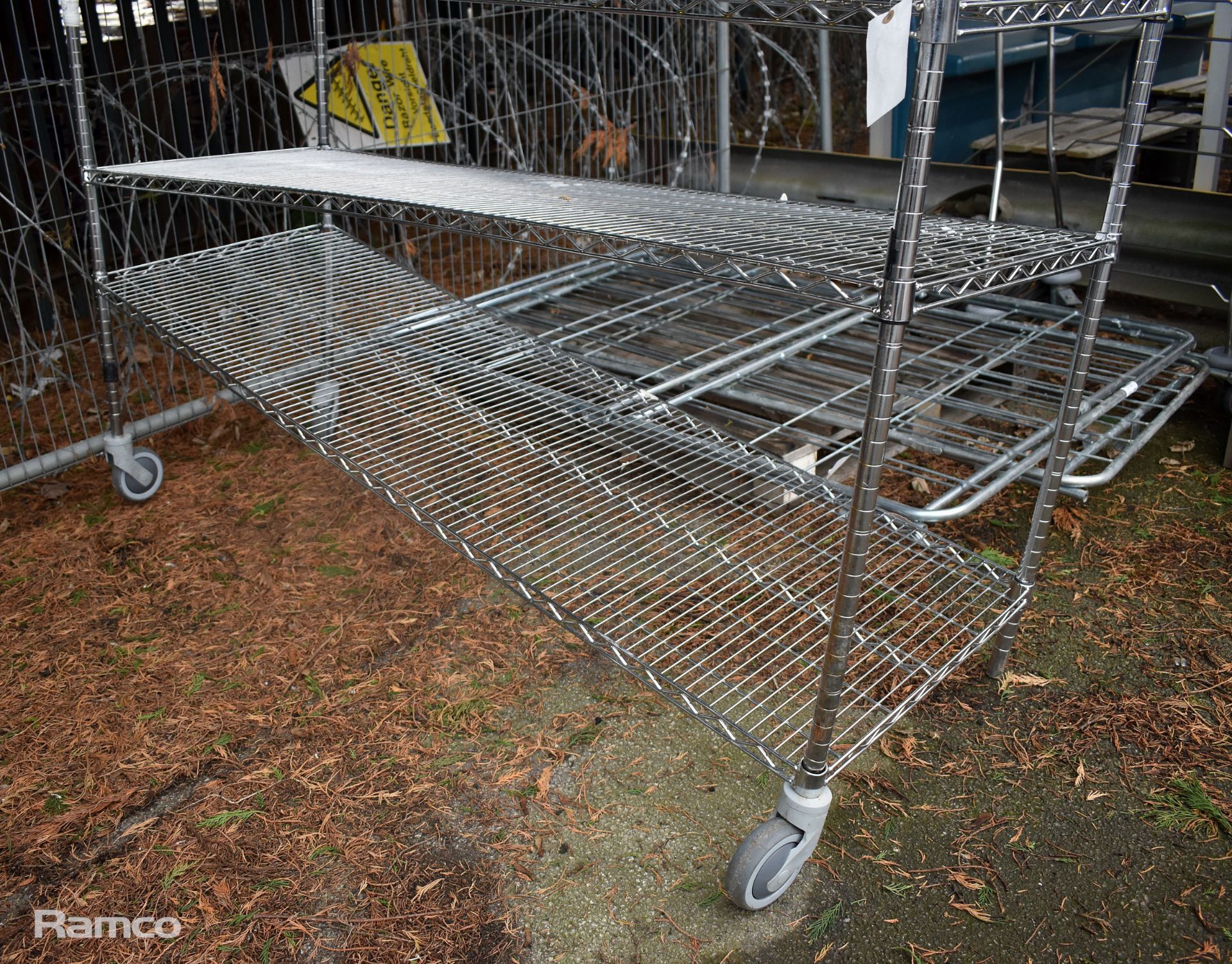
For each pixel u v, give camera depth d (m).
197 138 5.59
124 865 2.16
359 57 4.07
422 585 3.10
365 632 2.89
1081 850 2.16
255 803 2.32
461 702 2.62
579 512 3.18
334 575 3.16
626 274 4.79
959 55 5.32
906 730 2.50
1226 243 3.91
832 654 1.82
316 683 2.70
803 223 2.24
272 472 3.79
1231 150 5.25
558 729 2.53
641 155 5.45
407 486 2.81
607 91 5.07
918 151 1.43
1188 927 1.98
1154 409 3.91
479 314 3.61
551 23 4.86
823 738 1.91
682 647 2.70
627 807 2.30
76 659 2.80
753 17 1.79
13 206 3.74
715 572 2.99
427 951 1.96
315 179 2.71
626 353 4.00
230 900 2.07
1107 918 2.01
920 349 3.95
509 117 4.86
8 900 2.09
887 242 1.99
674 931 2.01
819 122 6.33
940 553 2.67
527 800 2.33
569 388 3.50
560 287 4.69
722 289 4.55
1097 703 2.55
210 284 3.34
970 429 3.25
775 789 2.34
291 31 5.76
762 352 3.95
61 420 4.17
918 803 2.30
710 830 2.24
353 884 2.12
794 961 1.95
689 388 3.68
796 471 2.99
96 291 3.22
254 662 2.79
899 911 2.05
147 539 3.36
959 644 2.72
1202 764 2.35
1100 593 2.94
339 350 3.15
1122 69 6.18
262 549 3.30
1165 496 3.39
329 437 2.74
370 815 2.29
